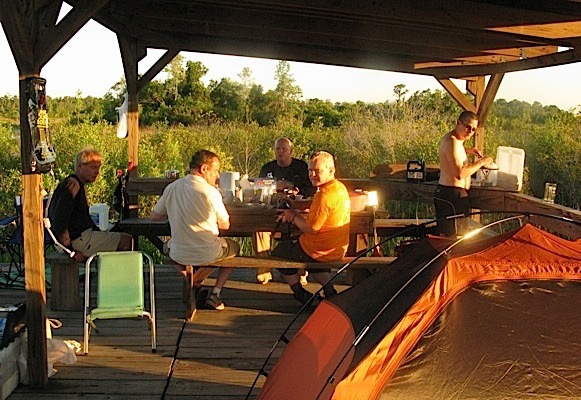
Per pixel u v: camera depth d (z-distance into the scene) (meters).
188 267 5.05
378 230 6.55
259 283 6.21
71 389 3.77
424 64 7.70
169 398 3.67
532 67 6.37
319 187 5.00
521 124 17.05
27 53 3.48
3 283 6.02
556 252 2.99
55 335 4.69
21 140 3.59
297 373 3.00
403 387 2.52
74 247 5.15
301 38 6.78
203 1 5.30
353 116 17.36
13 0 3.42
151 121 20.72
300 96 24.17
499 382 2.52
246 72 23.84
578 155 13.09
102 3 3.44
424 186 7.48
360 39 6.77
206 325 4.98
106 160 11.41
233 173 5.71
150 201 9.85
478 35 5.66
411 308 2.68
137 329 4.88
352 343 2.69
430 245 3.24
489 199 6.92
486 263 2.91
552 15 5.01
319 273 5.28
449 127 14.80
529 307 2.76
